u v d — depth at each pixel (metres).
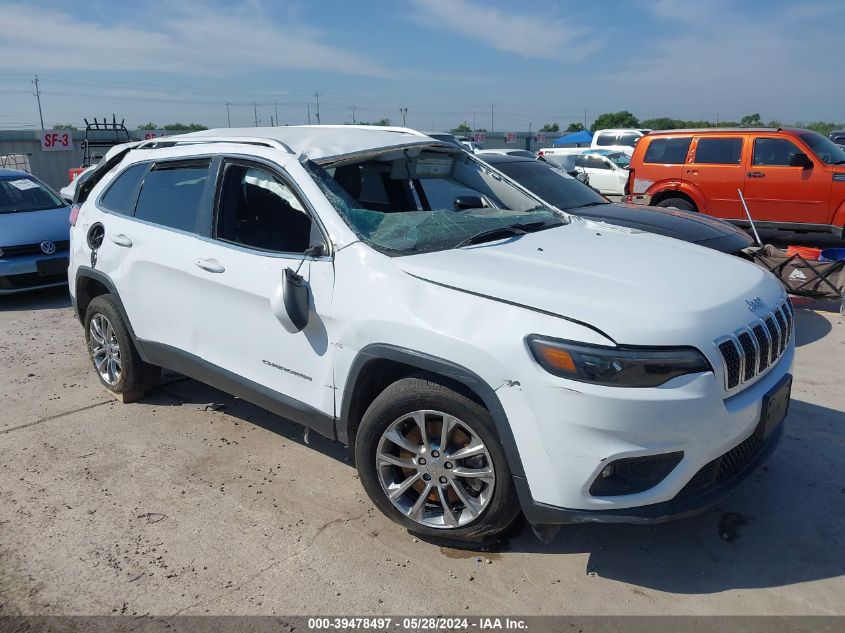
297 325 3.31
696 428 2.64
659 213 6.95
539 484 2.74
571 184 7.60
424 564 3.09
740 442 2.85
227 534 3.34
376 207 4.18
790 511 3.45
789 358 3.26
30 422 4.66
